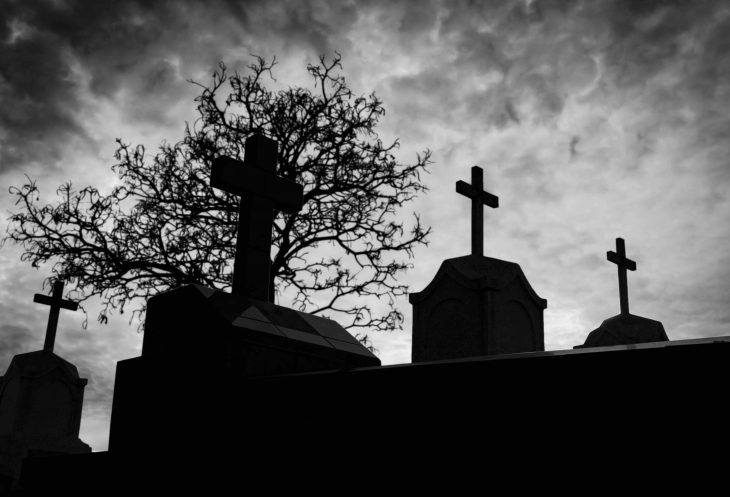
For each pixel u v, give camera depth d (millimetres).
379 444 3949
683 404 2984
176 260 11117
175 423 5414
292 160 11812
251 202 6586
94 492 5648
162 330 5961
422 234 12047
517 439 3428
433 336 11336
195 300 5766
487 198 12664
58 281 10883
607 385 3213
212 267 11258
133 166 11281
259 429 4684
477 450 3549
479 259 11555
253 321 5664
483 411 3584
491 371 3611
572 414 3287
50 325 16797
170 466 5219
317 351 5883
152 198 11312
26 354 16609
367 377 4141
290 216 11336
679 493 2916
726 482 2814
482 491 3473
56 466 6078
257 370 5418
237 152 11812
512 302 11359
